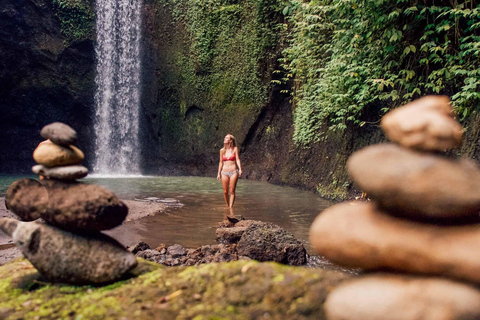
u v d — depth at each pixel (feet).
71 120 75.82
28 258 9.27
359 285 5.92
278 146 64.54
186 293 8.39
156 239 21.07
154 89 74.49
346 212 6.61
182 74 72.84
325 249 6.54
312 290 7.80
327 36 45.21
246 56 68.18
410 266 5.81
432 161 5.81
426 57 29.86
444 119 6.08
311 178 46.78
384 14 29.63
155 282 9.18
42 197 9.23
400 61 30.83
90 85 75.36
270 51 66.64
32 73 71.46
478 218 5.94
